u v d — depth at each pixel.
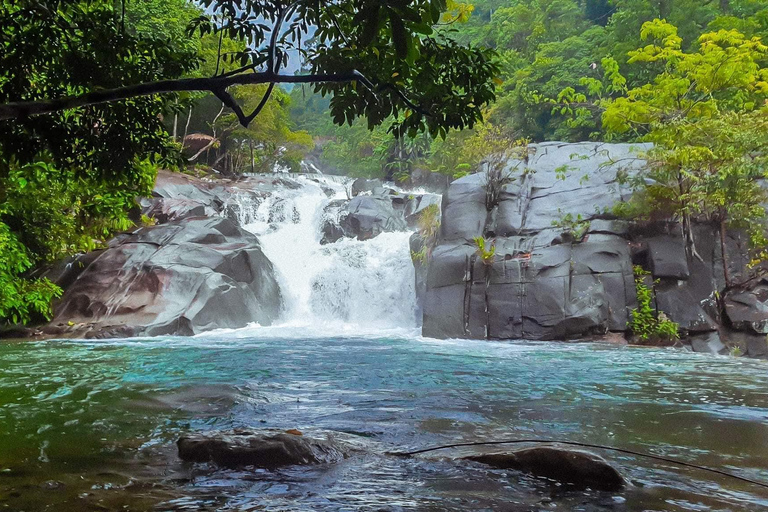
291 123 52.19
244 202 25.81
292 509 3.27
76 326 15.70
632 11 33.31
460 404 6.63
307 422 5.65
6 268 14.69
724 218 16.06
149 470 4.02
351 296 19.33
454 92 5.23
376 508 3.30
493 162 18.78
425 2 3.78
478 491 3.61
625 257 15.62
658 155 15.90
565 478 3.83
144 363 10.13
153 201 22.31
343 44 5.32
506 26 43.72
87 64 5.92
